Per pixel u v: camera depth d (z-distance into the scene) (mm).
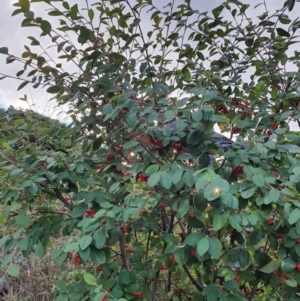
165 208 1484
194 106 1098
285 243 1013
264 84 1667
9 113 1792
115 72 1495
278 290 1413
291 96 1502
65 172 1318
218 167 1211
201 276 1544
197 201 946
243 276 1168
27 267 2209
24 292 2189
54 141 1605
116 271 1162
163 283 1691
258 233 1101
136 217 1459
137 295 1140
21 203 1358
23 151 1444
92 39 1484
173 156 1279
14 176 1274
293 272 1030
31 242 1184
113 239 1198
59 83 1443
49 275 2184
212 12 1661
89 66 1482
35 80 1457
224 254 1151
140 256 1421
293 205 947
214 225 909
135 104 1191
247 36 1775
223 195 874
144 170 1252
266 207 1004
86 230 999
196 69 1692
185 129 1148
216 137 1239
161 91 1283
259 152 1103
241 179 1173
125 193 1338
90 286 1136
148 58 1644
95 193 1258
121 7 1630
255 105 1586
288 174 1114
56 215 1417
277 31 1646
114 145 1476
